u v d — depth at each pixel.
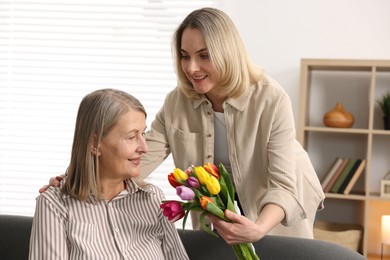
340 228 3.93
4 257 2.13
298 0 4.05
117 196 1.89
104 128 1.79
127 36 4.21
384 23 4.00
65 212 1.83
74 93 4.27
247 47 4.10
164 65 4.18
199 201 1.63
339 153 4.09
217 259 2.01
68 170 1.86
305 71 3.76
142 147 1.83
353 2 4.01
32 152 4.33
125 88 4.21
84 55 4.23
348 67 3.82
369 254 4.04
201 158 2.28
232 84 2.10
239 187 2.23
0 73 4.33
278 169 2.07
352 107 4.07
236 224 1.65
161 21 4.16
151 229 1.93
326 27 4.04
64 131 4.28
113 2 4.22
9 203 4.34
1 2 4.31
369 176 3.74
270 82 2.19
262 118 2.16
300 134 3.77
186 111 2.29
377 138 4.04
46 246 1.78
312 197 2.45
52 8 4.27
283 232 2.35
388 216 3.70
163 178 4.14
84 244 1.80
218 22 2.04
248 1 4.08
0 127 4.34
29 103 4.32
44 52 4.28
